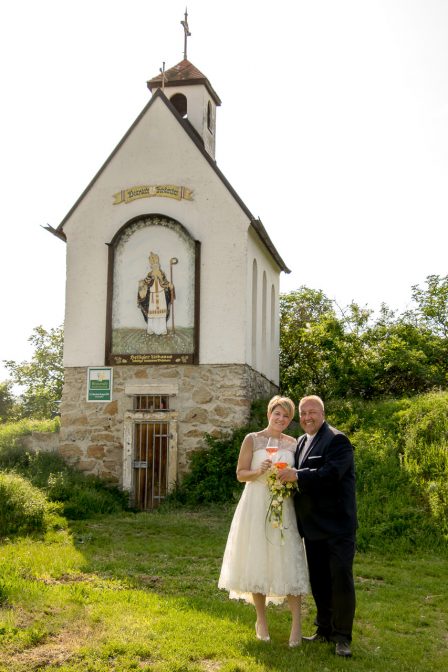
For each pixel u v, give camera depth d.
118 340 16.70
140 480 16.17
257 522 6.34
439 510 11.74
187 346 16.31
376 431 15.20
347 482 6.36
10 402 45.12
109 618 6.64
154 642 6.08
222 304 16.30
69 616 6.64
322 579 6.52
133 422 16.33
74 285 17.16
